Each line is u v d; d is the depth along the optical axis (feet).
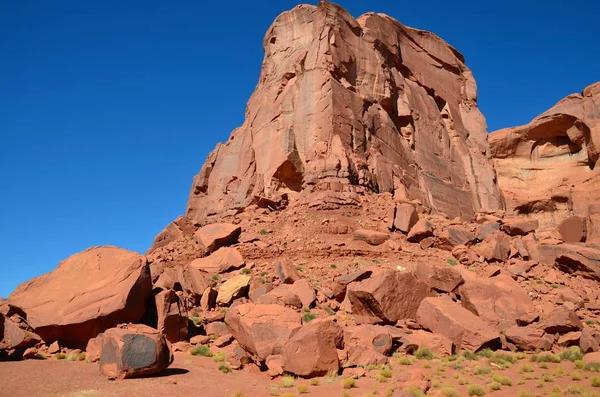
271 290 72.13
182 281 77.25
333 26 127.24
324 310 68.69
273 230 100.32
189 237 109.50
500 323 63.72
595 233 99.40
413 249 92.79
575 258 82.23
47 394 34.73
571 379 45.29
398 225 98.89
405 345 56.24
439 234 96.07
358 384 43.50
